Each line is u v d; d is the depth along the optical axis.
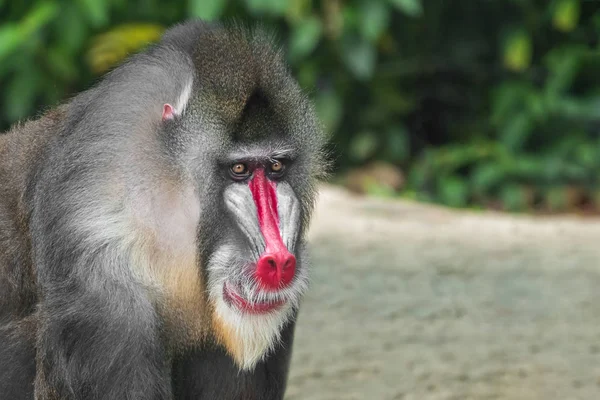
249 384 10.30
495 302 15.39
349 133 27.61
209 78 9.70
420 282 16.20
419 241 18.66
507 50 26.20
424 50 27.83
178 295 9.87
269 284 9.52
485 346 13.69
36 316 9.84
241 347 9.82
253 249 9.58
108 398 9.29
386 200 22.70
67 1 23.81
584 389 12.36
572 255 17.94
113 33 23.95
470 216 21.42
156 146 9.61
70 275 9.33
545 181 25.94
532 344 13.77
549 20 26.97
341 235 18.86
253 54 9.87
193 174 9.68
